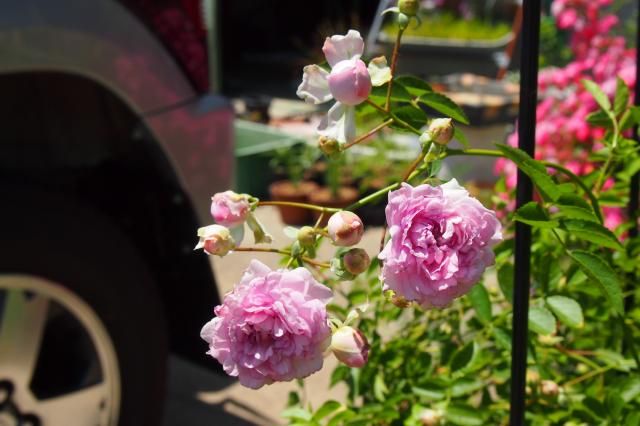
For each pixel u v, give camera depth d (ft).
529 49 4.13
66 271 7.11
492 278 8.30
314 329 3.09
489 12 28.66
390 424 5.52
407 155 18.29
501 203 6.54
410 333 6.01
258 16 44.16
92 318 7.32
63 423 7.53
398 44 3.91
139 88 7.65
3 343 7.07
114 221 7.93
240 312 3.11
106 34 7.32
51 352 7.49
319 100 3.75
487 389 5.52
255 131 20.44
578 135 10.68
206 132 8.20
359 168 17.90
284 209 17.63
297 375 3.14
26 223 6.92
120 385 7.55
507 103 16.76
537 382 5.27
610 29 15.16
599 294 4.95
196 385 10.89
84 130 8.03
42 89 7.64
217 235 3.53
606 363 5.67
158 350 7.76
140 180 8.53
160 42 7.84
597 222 3.92
